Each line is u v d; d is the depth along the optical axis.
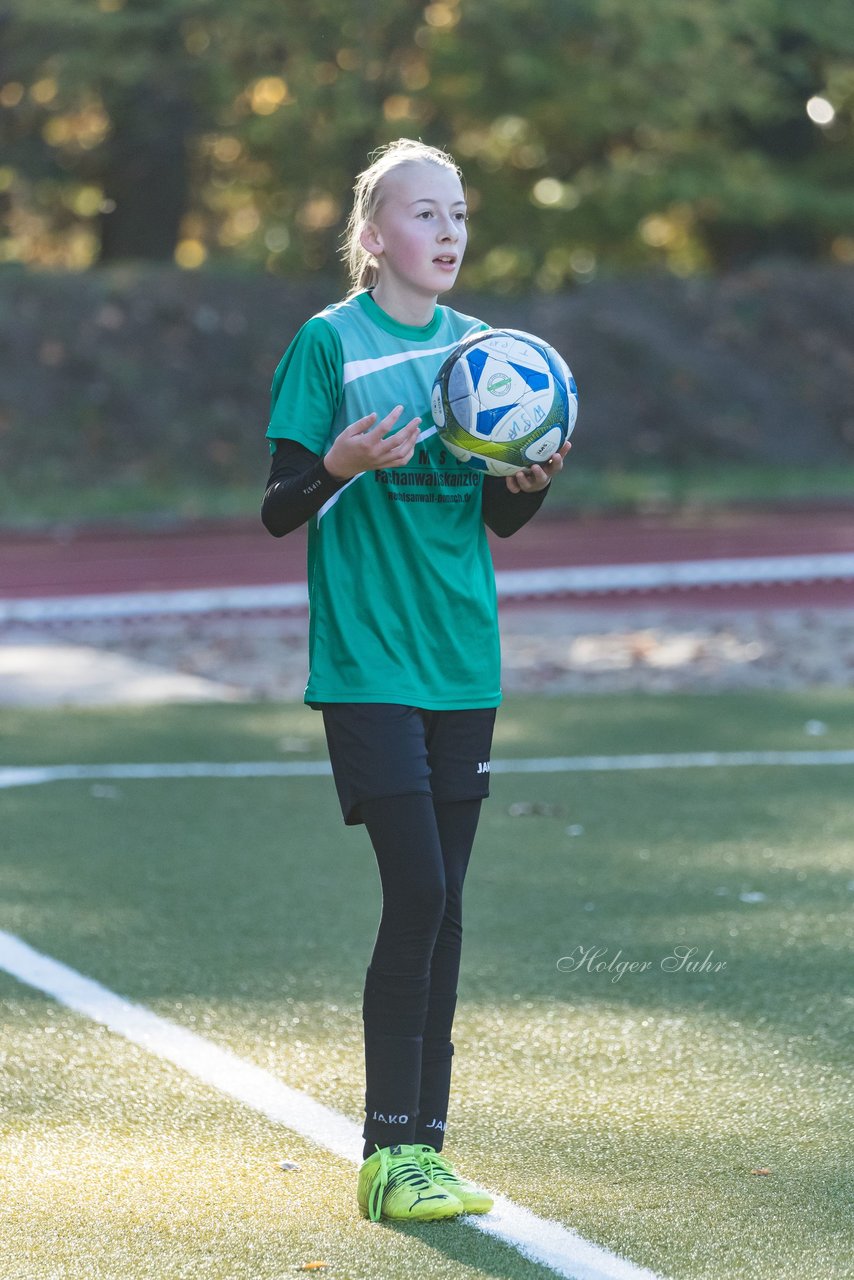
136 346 90.69
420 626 12.15
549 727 31.47
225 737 30.58
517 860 21.97
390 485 12.09
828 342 104.38
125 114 88.62
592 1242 11.41
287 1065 14.89
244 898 20.17
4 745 29.56
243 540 70.62
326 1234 11.55
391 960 12.04
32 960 17.73
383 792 11.88
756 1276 10.89
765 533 72.12
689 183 99.31
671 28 88.69
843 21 98.81
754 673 38.34
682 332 103.00
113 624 47.03
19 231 104.81
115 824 23.88
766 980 17.11
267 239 100.94
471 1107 13.93
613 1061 14.95
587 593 53.66
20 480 81.94
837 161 109.31
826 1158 12.85
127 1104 13.99
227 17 82.56
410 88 91.62
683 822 24.05
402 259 12.20
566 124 95.75
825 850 22.48
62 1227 11.65
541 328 100.12
